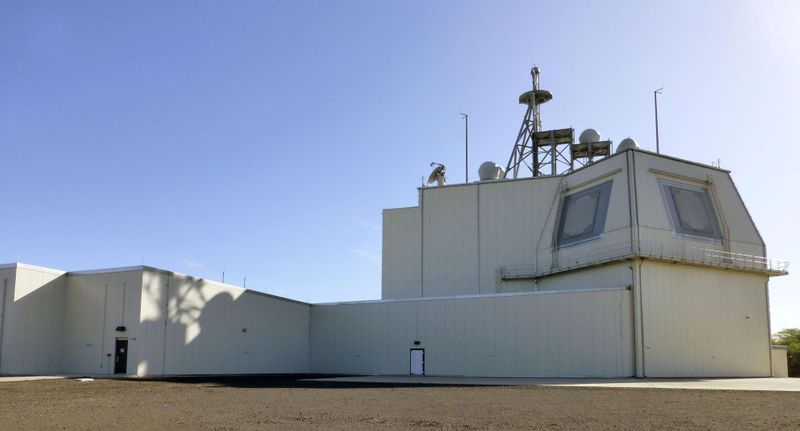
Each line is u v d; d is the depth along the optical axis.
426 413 20.25
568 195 54.19
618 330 43.25
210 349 44.38
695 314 45.41
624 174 47.25
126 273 40.50
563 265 51.50
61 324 42.16
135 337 39.25
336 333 52.88
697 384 35.94
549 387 33.31
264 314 49.41
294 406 22.33
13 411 20.23
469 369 46.81
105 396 25.95
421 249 59.72
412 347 49.31
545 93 68.44
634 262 44.12
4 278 39.50
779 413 20.42
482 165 63.25
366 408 21.75
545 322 44.97
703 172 50.31
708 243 47.84
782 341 84.81
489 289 56.25
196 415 19.45
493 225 57.22
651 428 16.77
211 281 44.97
